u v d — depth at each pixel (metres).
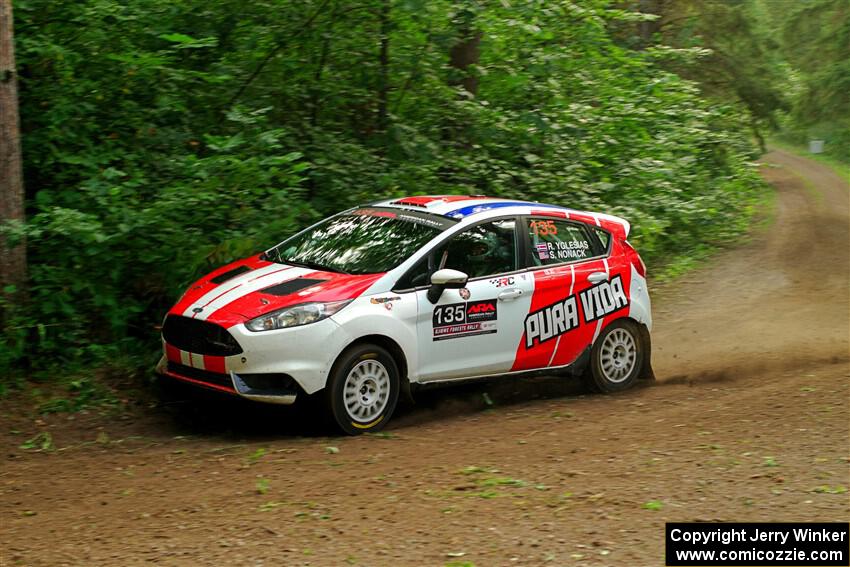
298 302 6.94
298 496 5.58
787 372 9.61
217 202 9.15
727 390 8.80
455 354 7.65
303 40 11.81
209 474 6.09
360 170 11.35
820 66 54.81
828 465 6.12
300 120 11.75
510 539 4.83
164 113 10.33
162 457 6.53
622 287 8.83
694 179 21.72
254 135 10.22
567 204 13.62
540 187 13.37
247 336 6.75
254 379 6.81
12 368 8.01
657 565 4.49
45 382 7.95
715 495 5.54
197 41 9.79
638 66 17.55
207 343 7.00
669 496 5.53
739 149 32.22
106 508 5.41
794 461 6.23
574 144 14.44
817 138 64.62
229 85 11.16
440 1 12.04
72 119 9.41
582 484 5.79
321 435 7.12
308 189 11.04
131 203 8.88
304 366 6.82
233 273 7.80
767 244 20.44
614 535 4.89
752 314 13.10
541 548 4.71
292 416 7.67
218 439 7.06
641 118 16.55
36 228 8.16
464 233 7.84
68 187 9.23
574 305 8.43
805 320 12.63
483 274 7.87
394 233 7.82
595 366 8.68
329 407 6.96
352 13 11.85
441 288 7.50
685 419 7.58
